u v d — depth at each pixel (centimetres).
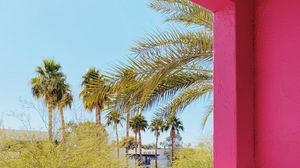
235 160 174
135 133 2461
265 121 172
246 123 177
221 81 190
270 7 176
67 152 916
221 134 185
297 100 158
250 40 184
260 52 180
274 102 169
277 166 163
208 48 486
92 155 966
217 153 187
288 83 163
